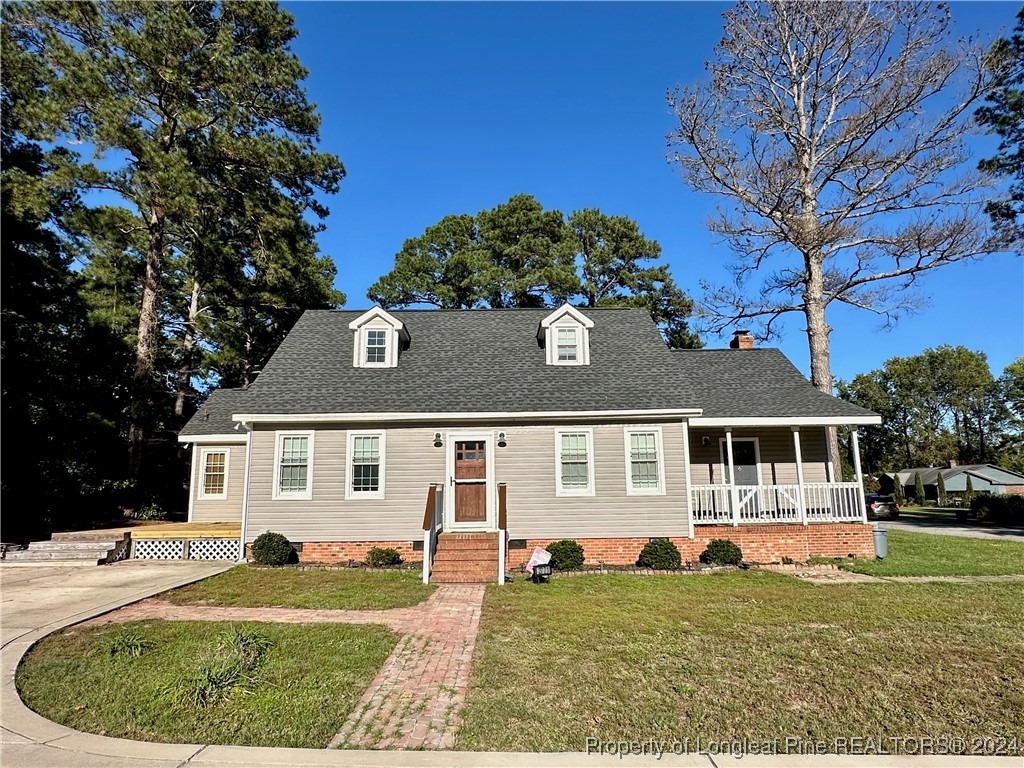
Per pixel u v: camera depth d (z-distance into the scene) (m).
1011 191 20.58
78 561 12.63
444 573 11.15
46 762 3.91
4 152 17.83
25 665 5.88
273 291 24.31
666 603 8.95
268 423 13.42
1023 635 7.11
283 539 12.46
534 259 33.78
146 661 6.04
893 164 19.36
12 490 15.91
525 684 5.50
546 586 10.39
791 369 17.41
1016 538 17.72
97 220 19.19
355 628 7.41
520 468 13.48
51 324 18.66
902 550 14.73
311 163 19.88
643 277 34.00
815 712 4.88
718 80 20.69
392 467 13.41
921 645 6.72
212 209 19.27
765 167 20.69
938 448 61.16
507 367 15.22
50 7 16.30
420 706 4.98
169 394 25.59
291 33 20.42
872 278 20.22
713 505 14.12
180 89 17.28
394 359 15.26
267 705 4.93
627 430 13.62
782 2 19.98
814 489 14.23
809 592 9.74
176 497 24.59
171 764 3.90
